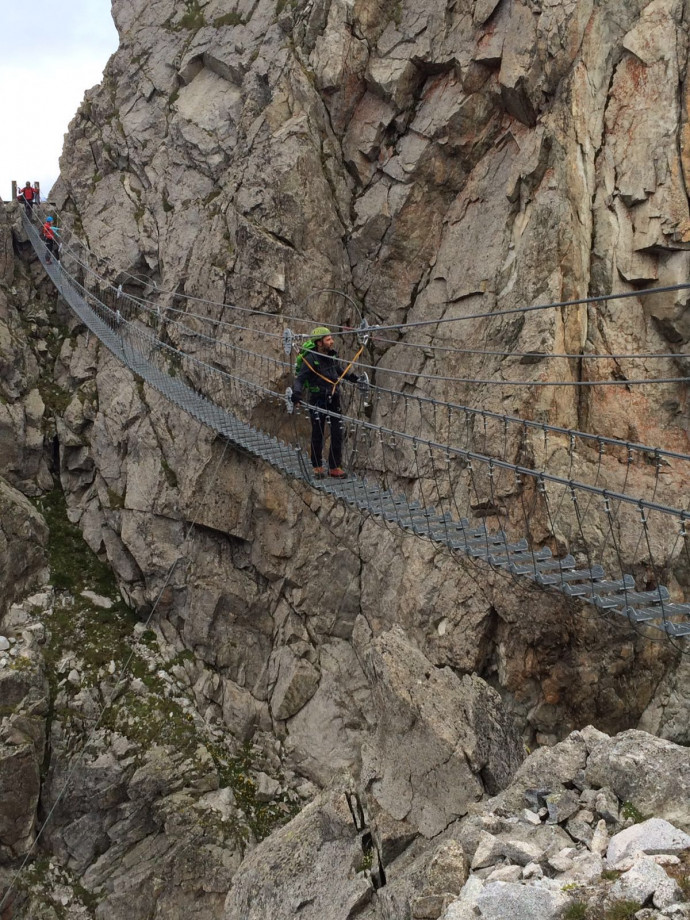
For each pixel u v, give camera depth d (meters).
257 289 15.95
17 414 18.86
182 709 15.80
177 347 17.50
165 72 20.28
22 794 14.40
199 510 16.53
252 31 18.59
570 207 13.35
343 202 16.42
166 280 18.28
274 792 14.81
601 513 12.61
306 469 12.08
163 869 13.87
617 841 6.11
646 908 5.16
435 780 10.20
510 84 14.33
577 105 13.52
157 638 16.91
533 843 6.71
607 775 7.13
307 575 16.12
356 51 16.41
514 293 13.79
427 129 15.62
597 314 13.31
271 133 16.48
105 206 20.58
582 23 13.70
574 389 13.27
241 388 16.06
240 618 16.47
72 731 15.31
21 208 21.72
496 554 9.90
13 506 17.45
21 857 14.27
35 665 15.81
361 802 10.19
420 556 14.37
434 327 15.30
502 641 13.16
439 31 15.65
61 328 20.86
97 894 13.98
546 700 12.85
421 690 11.35
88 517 18.44
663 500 12.58
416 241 15.84
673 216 12.87
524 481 12.98
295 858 9.18
